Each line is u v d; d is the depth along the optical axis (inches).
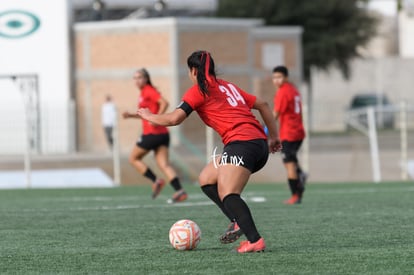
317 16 5438.0
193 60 852.0
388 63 6225.4
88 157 2696.9
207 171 906.1
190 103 846.5
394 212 1301.7
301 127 1503.4
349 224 1136.2
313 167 2847.0
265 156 861.2
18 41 3814.0
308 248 898.7
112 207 1475.1
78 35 3929.6
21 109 3531.0
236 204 845.2
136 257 852.6
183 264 802.8
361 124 3257.9
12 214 1350.9
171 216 1280.8
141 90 1560.0
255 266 783.1
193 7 4387.3
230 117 852.6
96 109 3686.0
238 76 3946.9
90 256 866.8
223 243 890.1
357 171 2842.0
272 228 1096.2
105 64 3882.9
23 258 861.2
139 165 1644.9
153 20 3779.5
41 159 2760.8
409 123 4517.7
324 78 6318.9
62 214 1343.5
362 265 785.6
